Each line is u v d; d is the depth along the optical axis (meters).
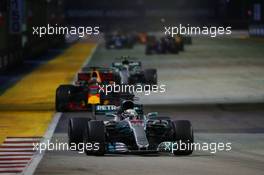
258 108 105.00
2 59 180.50
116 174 52.91
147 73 135.12
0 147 71.69
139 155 63.09
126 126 63.72
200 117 95.75
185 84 145.00
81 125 66.75
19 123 91.00
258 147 69.69
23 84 150.38
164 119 65.88
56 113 100.12
